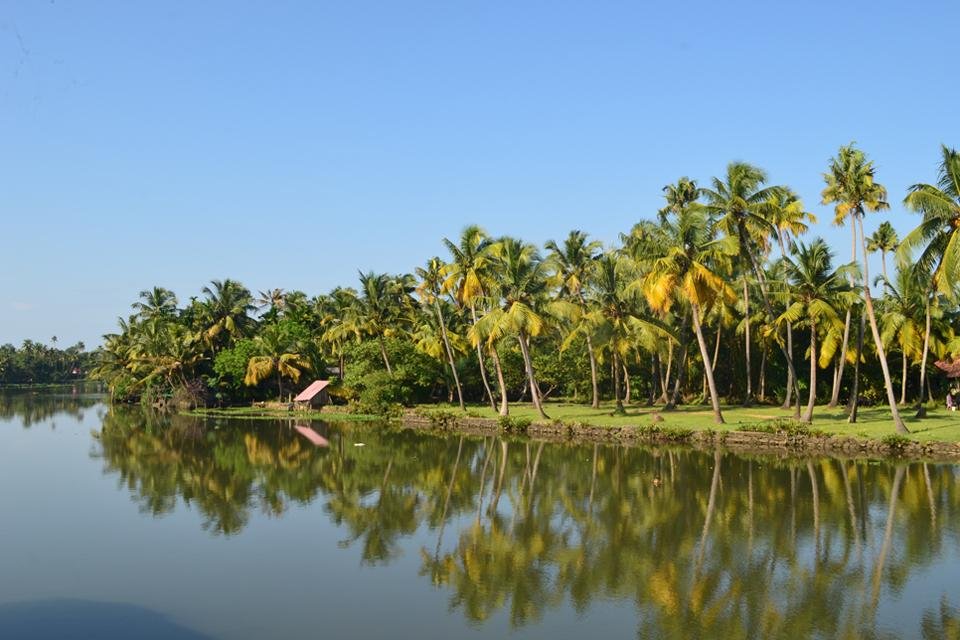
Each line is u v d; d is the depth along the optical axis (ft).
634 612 59.21
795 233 182.09
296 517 93.40
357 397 287.28
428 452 157.38
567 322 236.43
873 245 194.49
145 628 56.70
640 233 197.16
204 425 230.68
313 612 59.88
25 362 637.30
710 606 60.23
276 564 73.05
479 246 195.52
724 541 79.71
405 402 268.21
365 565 72.74
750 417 180.45
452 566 72.23
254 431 209.46
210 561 74.28
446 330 253.65
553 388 270.87
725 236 158.30
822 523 86.74
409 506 100.07
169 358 313.73
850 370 230.68
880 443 139.44
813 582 65.82
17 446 171.53
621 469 129.08
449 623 57.31
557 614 59.00
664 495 105.09
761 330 218.18
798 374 239.30
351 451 159.94
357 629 56.29
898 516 89.51
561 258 216.13
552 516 93.20
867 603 60.34
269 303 411.54
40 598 63.46
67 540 82.23
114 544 80.59
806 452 144.46
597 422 185.68
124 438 190.49
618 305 196.85
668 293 158.71
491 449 161.27
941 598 61.31
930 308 192.03
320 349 329.52
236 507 99.71
